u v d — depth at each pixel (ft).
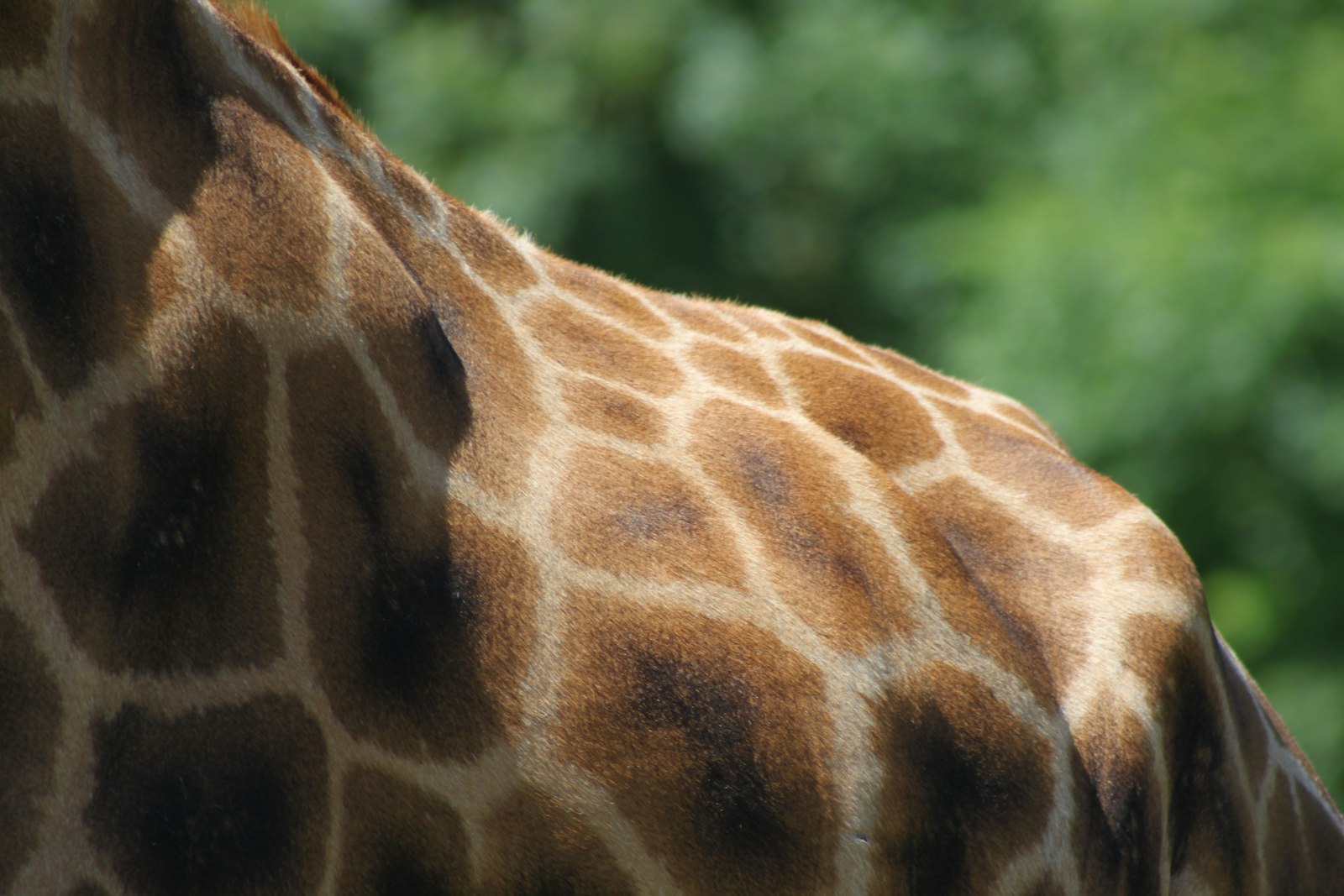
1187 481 78.33
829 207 113.70
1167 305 76.28
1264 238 77.51
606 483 32.22
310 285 31.78
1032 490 33.42
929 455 33.30
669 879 31.96
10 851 31.24
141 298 31.50
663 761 31.96
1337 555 79.61
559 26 103.45
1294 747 34.30
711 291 107.65
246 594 31.58
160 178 31.63
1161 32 93.91
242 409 31.60
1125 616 33.14
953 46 106.32
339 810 31.63
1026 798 32.65
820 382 33.22
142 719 31.42
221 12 32.14
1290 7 91.30
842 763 32.24
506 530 31.96
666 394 32.68
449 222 32.58
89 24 31.58
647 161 106.63
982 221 90.53
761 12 110.32
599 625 31.99
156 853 31.42
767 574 32.32
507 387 32.24
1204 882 33.45
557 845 31.86
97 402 31.40
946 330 90.94
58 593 31.32
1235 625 79.10
